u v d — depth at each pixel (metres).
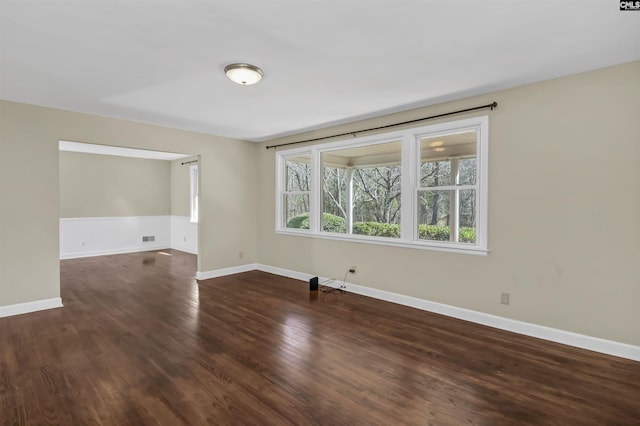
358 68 2.72
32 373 2.42
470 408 2.04
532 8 1.87
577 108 2.83
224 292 4.57
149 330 3.23
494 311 3.32
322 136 4.91
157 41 2.27
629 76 2.61
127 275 5.55
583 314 2.84
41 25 2.05
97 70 2.76
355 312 3.76
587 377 2.38
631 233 2.62
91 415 1.96
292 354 2.74
